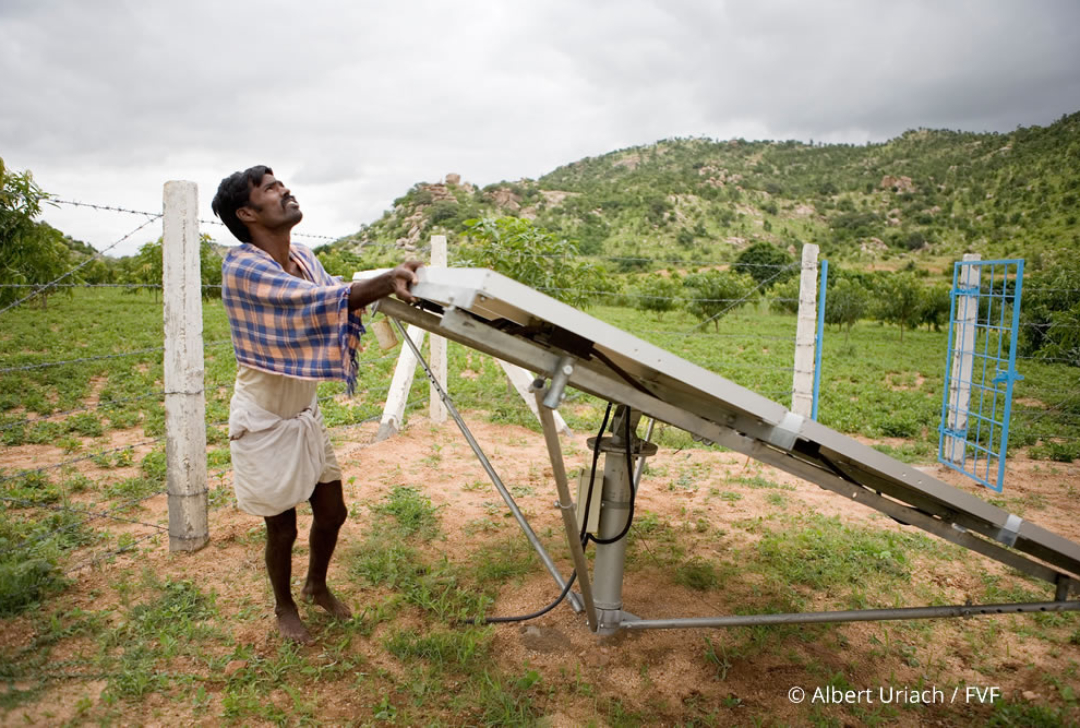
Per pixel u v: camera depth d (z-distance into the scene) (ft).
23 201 29.91
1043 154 498.28
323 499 11.18
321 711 9.34
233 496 17.79
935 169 558.15
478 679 10.12
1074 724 9.64
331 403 29.99
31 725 8.76
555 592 12.96
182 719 9.08
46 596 12.12
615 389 8.06
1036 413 34.63
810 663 10.94
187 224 13.60
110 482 19.24
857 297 91.20
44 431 24.62
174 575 13.25
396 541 14.94
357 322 8.91
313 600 11.79
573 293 31.04
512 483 19.88
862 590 13.80
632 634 11.59
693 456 24.04
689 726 9.29
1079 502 20.56
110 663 10.14
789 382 43.47
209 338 58.49
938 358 65.36
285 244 10.28
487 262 29.37
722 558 15.08
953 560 15.46
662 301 109.81
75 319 75.61
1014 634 12.27
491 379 37.65
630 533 16.29
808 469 9.00
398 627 11.46
